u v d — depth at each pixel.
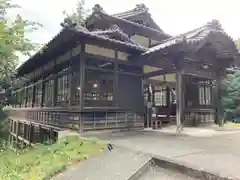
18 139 15.80
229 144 5.37
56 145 5.68
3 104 9.31
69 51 8.71
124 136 6.80
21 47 4.51
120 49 8.38
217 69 9.62
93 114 7.69
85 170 3.74
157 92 13.65
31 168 4.35
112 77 8.37
